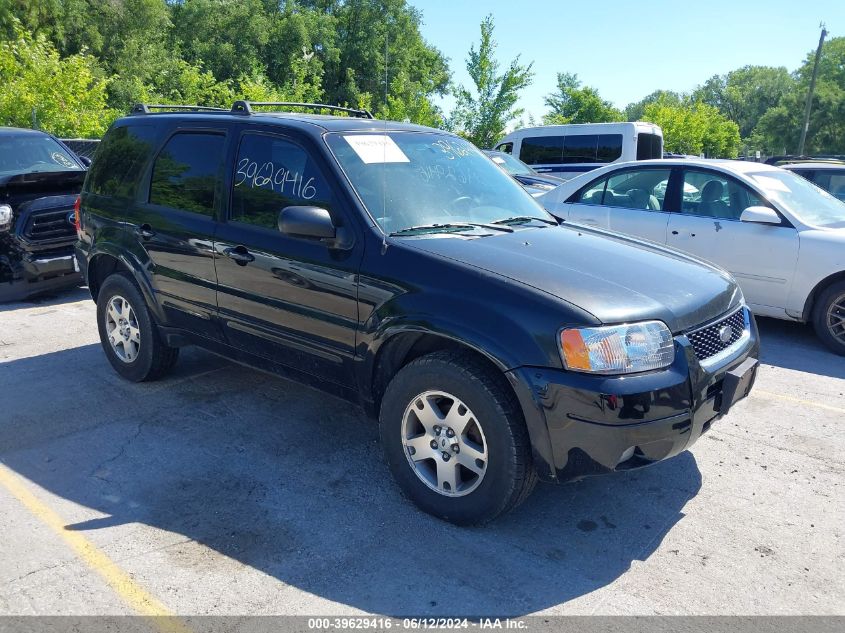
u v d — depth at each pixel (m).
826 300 6.25
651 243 4.13
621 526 3.36
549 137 15.85
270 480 3.73
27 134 8.63
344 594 2.81
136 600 2.76
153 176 4.68
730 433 4.47
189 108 5.01
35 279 7.42
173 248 4.40
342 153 3.80
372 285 3.41
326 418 4.54
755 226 6.55
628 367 2.91
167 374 5.20
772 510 3.53
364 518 3.37
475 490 3.18
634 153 14.79
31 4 32.75
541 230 3.94
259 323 3.98
